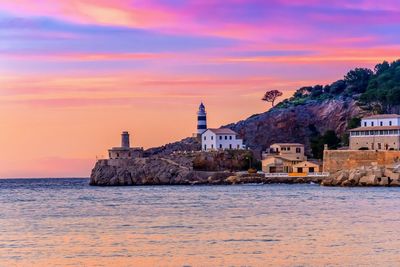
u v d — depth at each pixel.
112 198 188.00
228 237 94.19
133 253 82.31
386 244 85.62
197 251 83.06
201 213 130.88
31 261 78.00
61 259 79.06
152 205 155.38
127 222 116.00
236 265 74.38
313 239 90.81
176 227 107.00
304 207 140.50
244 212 131.38
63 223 116.38
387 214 121.56
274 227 104.69
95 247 87.12
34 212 142.12
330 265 73.50
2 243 91.50
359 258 76.81
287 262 75.44
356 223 107.94
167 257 79.50
